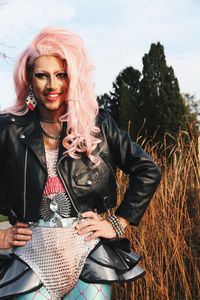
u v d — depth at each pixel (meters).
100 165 1.94
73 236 1.86
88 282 1.82
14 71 1.98
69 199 1.88
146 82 28.92
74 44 1.90
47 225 1.86
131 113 29.52
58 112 1.95
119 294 3.34
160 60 29.19
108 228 1.92
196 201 3.50
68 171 1.88
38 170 1.88
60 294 1.84
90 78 1.94
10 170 1.91
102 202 1.96
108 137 1.98
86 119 1.90
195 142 3.69
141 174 1.98
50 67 1.88
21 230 1.86
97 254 1.87
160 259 3.25
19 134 1.92
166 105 27.03
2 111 2.02
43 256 1.84
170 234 3.29
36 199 1.87
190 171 3.63
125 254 1.98
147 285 3.14
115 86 36.91
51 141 1.94
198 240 3.41
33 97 1.98
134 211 1.96
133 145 2.02
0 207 1.97
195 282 3.29
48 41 1.88
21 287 1.79
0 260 1.90
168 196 3.51
